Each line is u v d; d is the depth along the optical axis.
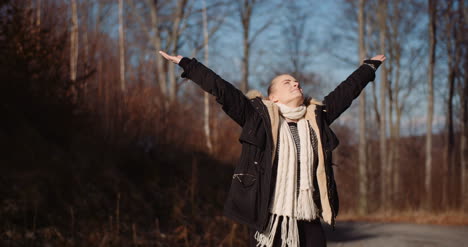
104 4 16.70
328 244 8.92
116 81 10.23
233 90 2.88
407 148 33.69
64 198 6.29
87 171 7.31
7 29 7.01
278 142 2.94
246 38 26.84
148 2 23.64
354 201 30.31
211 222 8.25
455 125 26.09
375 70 3.31
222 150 14.09
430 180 21.75
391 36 26.42
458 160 25.48
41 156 6.68
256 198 2.81
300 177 2.91
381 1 24.53
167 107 11.82
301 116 3.09
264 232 2.89
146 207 7.66
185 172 10.08
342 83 3.25
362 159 23.34
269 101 3.01
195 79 2.88
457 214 17.30
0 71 6.89
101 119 9.09
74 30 9.16
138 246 6.08
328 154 2.99
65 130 7.71
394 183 27.11
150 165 9.17
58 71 7.96
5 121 6.66
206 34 21.66
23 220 5.42
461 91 22.69
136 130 9.91
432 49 21.86
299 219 2.89
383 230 11.41
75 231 5.71
